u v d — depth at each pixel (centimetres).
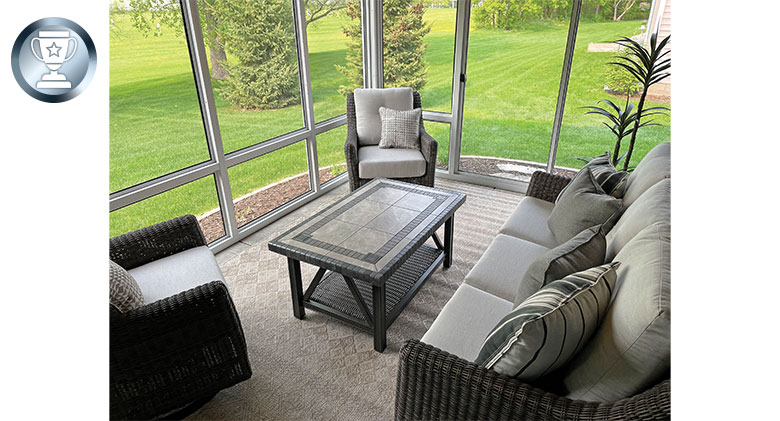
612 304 120
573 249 146
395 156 341
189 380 168
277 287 260
